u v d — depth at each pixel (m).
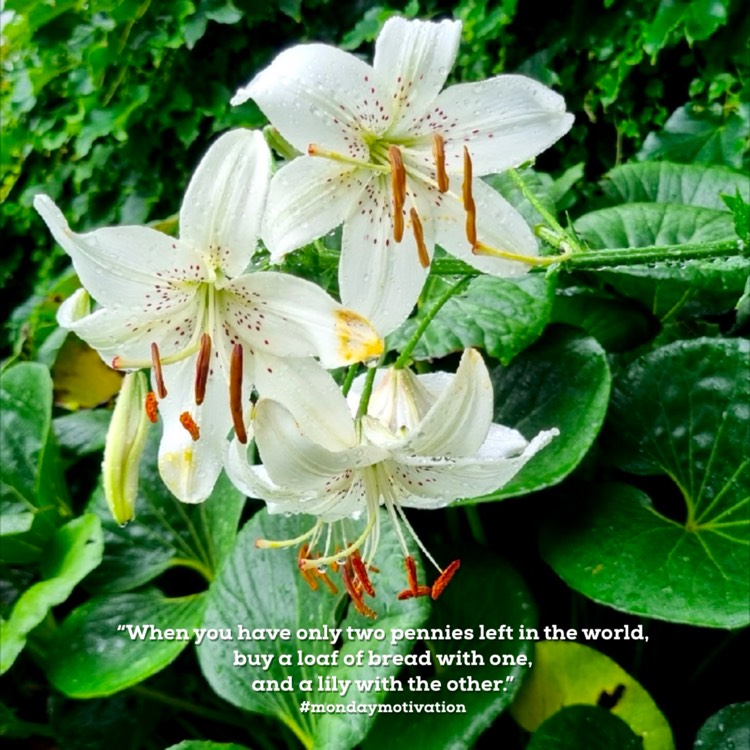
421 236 0.35
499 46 0.76
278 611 0.52
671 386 0.53
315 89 0.33
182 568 0.70
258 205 0.32
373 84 0.34
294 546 0.53
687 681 0.57
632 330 0.60
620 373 0.55
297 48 0.33
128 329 0.35
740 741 0.46
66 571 0.56
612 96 0.70
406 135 0.35
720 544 0.48
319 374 0.35
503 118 0.35
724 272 0.54
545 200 0.55
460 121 0.35
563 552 0.51
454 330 0.52
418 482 0.38
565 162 0.76
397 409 0.39
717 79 0.66
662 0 0.66
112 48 0.84
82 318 0.35
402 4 0.82
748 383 0.51
